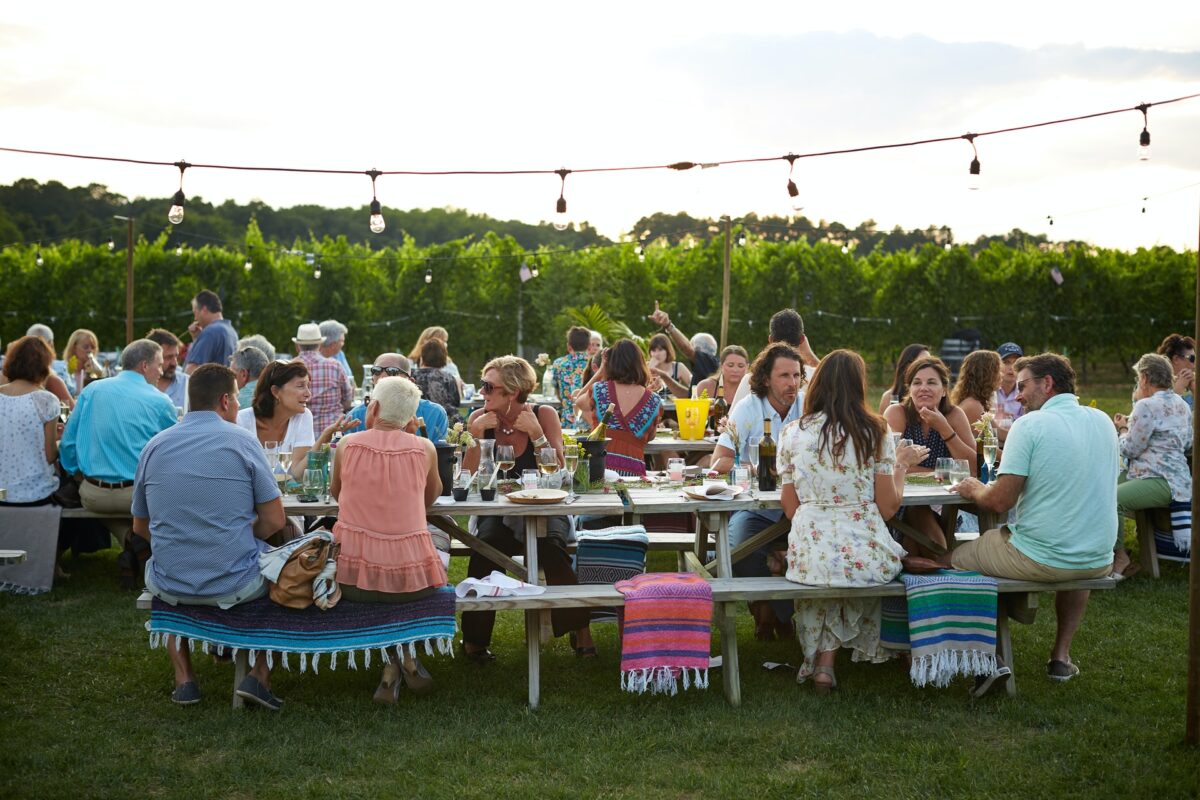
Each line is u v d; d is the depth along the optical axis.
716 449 5.10
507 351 26.05
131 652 4.72
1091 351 26.41
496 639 5.07
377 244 61.84
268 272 24.58
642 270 25.75
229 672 4.47
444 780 3.41
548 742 3.72
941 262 25.89
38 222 49.50
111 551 6.88
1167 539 6.11
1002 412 7.57
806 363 6.60
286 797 3.28
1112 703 4.09
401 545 3.94
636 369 5.53
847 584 4.10
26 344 5.86
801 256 25.86
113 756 3.57
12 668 4.47
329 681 4.40
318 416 7.58
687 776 3.42
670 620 4.02
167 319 24.17
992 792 3.32
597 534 4.66
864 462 4.14
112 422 5.68
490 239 26.78
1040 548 4.13
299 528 4.84
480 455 4.86
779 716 3.99
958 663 4.03
